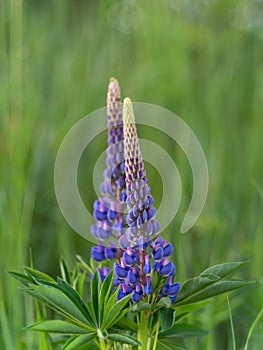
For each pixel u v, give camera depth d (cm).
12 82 239
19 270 198
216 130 269
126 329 152
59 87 291
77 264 164
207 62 307
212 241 225
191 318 188
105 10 308
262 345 184
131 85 294
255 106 277
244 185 250
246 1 311
